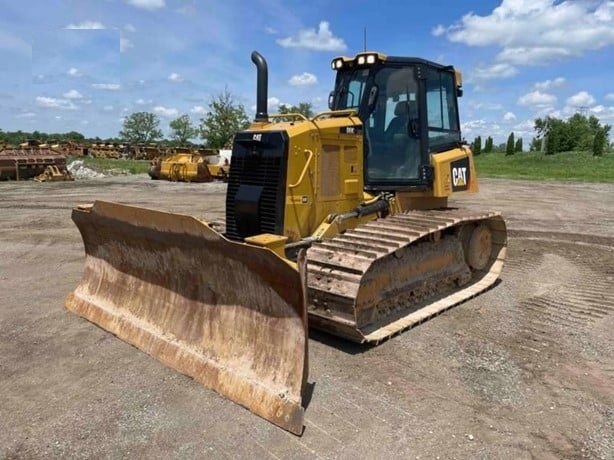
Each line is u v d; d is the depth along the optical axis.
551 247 10.33
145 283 5.51
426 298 6.56
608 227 12.80
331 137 5.94
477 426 3.82
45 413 4.02
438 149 7.24
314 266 5.27
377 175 6.59
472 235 7.39
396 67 6.59
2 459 3.46
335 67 6.66
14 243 10.61
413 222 6.11
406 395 4.27
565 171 37.50
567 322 5.99
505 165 47.03
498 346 5.28
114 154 51.59
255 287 4.30
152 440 3.66
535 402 4.16
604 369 4.76
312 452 3.51
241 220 5.83
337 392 4.31
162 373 4.65
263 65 6.15
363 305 5.41
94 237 6.08
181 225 4.61
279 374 4.05
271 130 5.63
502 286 7.52
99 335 5.53
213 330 4.66
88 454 3.51
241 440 3.66
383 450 3.53
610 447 3.56
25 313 6.25
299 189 5.66
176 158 27.44
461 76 7.70
